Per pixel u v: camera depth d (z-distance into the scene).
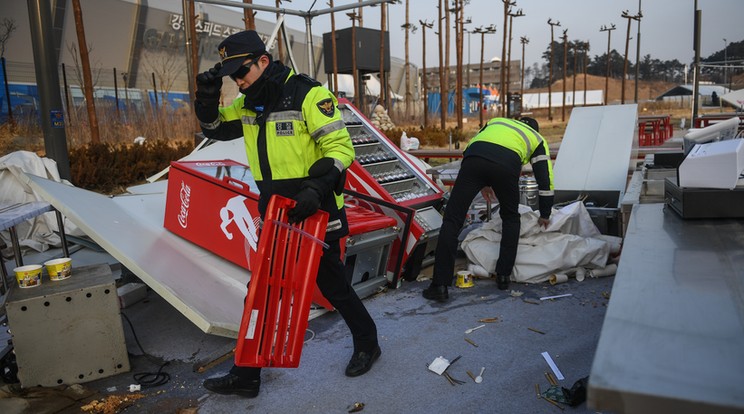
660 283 1.70
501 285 4.46
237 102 3.06
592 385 1.14
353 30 22.58
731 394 1.07
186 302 3.02
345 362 3.30
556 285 4.49
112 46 24.55
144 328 3.96
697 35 10.83
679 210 2.68
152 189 6.27
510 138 4.21
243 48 2.62
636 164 7.14
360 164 5.00
